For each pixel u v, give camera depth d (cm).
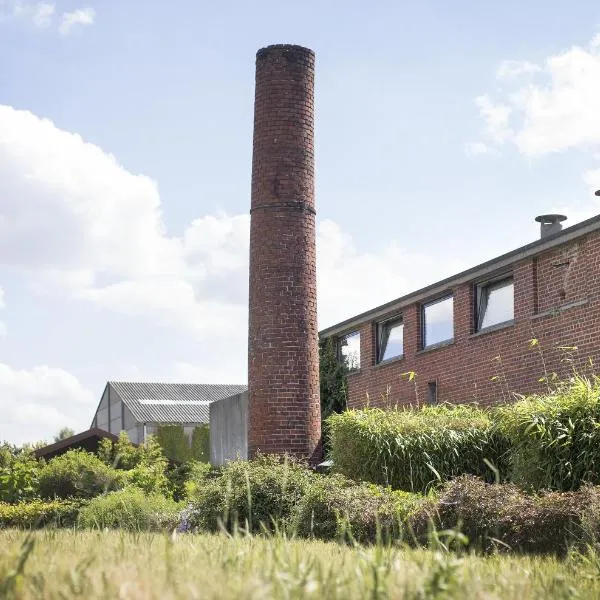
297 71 2283
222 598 257
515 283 2048
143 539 523
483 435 1655
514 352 2039
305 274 2248
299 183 2261
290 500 1364
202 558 370
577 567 485
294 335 2225
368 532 1074
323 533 1181
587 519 788
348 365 2839
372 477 1659
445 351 2319
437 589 281
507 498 948
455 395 2262
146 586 284
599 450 1183
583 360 1830
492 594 295
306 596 274
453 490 988
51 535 475
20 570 278
